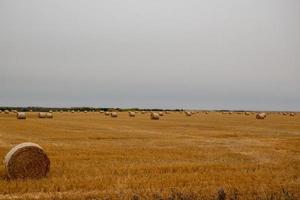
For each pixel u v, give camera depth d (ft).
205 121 196.24
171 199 39.68
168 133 121.60
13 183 48.75
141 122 180.86
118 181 49.55
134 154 73.10
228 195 41.83
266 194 42.09
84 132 122.52
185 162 64.64
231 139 104.68
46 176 53.98
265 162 65.98
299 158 70.95
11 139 100.78
